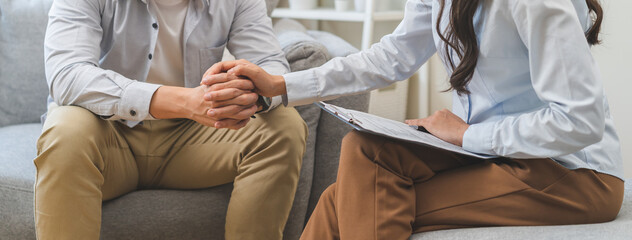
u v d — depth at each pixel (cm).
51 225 120
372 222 101
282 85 125
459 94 113
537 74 96
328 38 195
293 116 142
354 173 105
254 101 125
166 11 148
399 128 114
